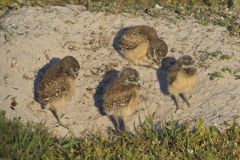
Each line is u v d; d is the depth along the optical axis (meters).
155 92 15.51
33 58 15.86
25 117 14.11
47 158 11.80
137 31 16.33
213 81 15.30
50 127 14.26
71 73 14.65
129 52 16.14
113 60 16.45
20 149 11.89
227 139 13.01
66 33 17.02
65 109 15.02
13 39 16.17
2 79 15.10
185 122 13.79
